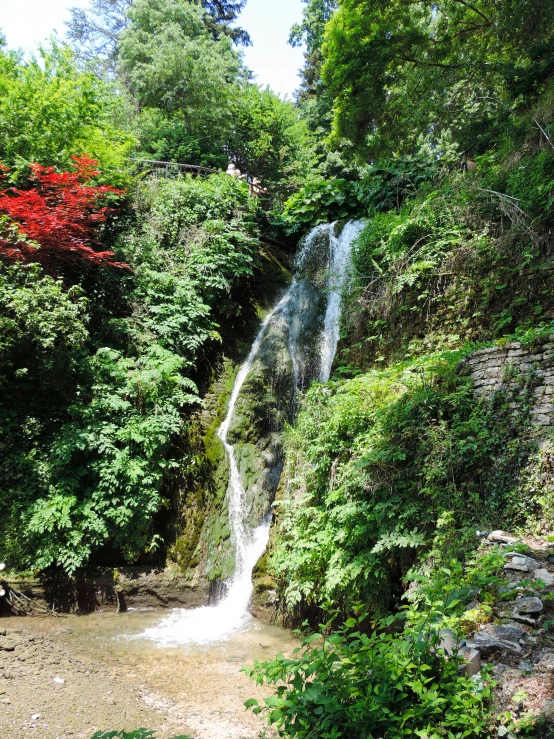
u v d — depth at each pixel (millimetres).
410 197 10938
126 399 8508
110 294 9680
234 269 10547
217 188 11375
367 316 9133
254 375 9984
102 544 7480
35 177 9352
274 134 23562
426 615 2998
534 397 5254
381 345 8641
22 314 7684
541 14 10289
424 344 7844
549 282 6285
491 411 5605
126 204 10961
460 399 5906
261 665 2924
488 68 12055
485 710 2701
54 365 8188
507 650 3145
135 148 21250
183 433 8766
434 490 5410
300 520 6863
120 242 10297
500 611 3525
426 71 13094
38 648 5598
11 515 7336
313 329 11023
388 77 13812
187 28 24859
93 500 7609
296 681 2799
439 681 2762
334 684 2660
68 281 9523
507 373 5547
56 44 11766
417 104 13438
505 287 6805
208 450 8836
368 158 15484
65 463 7551
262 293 11430
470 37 13664
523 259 6633
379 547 5359
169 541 8008
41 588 7043
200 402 8805
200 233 10703
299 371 10625
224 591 7887
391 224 9258
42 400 8391
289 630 6629
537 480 4895
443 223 8125
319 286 11453
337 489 6441
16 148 9961
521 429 5250
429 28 14906
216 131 23062
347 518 5945
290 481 7465
